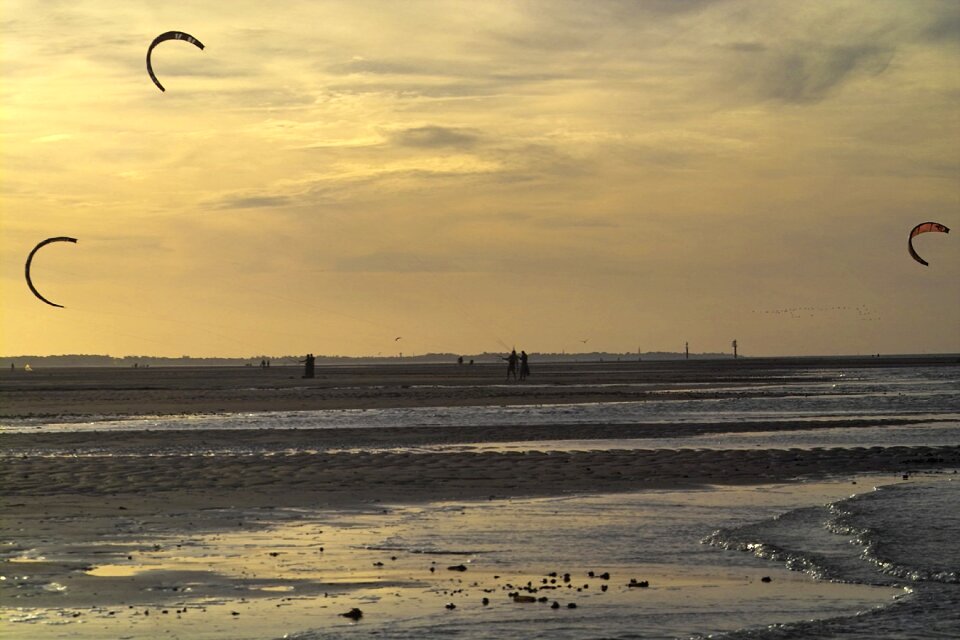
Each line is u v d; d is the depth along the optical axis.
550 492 26.97
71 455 36.31
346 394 82.75
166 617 14.48
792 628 13.59
